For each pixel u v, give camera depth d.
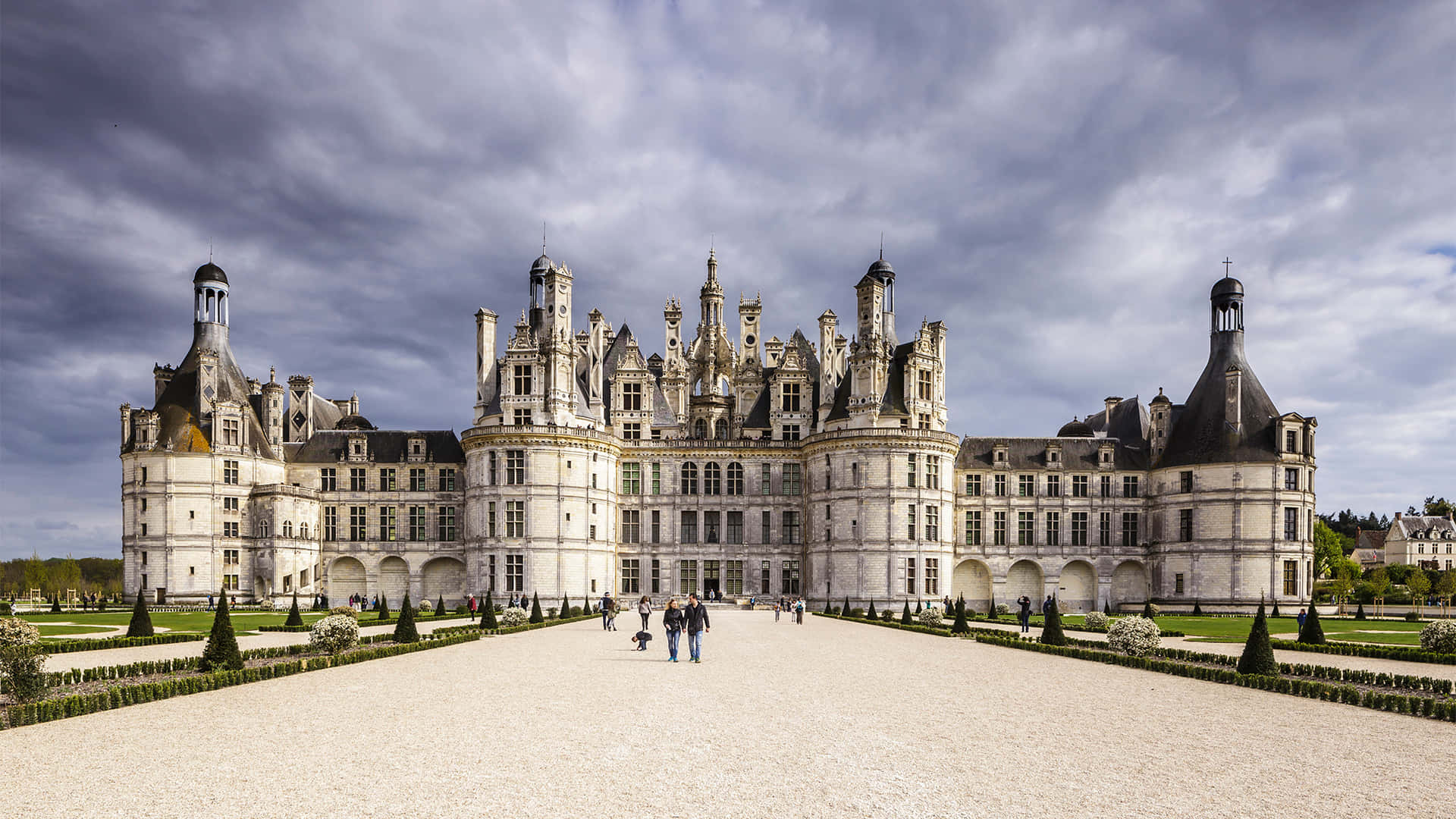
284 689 33.19
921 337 105.38
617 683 34.47
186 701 30.31
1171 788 19.53
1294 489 100.44
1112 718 27.42
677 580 109.50
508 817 17.34
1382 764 21.80
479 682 34.75
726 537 110.19
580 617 85.31
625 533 110.19
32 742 23.75
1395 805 18.47
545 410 101.94
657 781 19.81
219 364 106.56
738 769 20.86
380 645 48.12
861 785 19.59
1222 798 18.86
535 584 98.56
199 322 107.94
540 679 35.66
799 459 110.44
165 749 22.81
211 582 100.56
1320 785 19.88
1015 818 17.44
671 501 110.25
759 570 109.44
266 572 102.62
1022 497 110.19
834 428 105.62
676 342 123.75
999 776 20.42
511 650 48.84
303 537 106.75
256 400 111.69
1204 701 30.97
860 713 27.98
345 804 18.17
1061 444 111.81
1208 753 22.75
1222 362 104.81
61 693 31.75
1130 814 17.72
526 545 99.06
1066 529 109.81
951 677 36.94
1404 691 33.97
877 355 102.50
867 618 81.25
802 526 109.62
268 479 107.75
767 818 17.36
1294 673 37.56
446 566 110.94
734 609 101.19
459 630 58.78
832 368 111.62
